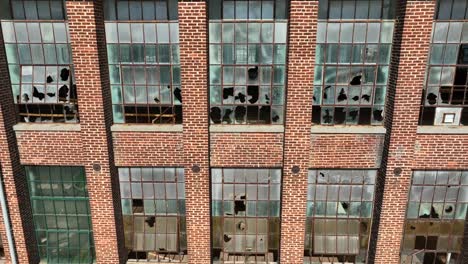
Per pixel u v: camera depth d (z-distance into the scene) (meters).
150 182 11.23
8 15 10.12
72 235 11.75
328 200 11.23
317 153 10.63
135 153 10.79
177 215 11.48
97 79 9.93
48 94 10.65
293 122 10.21
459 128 10.20
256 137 10.55
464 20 9.71
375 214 11.12
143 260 11.76
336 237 11.51
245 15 9.95
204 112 10.20
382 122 10.62
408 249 11.36
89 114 10.20
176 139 10.65
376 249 11.06
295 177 10.65
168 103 10.62
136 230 11.67
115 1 9.96
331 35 10.04
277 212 11.35
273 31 10.02
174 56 10.26
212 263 11.67
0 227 11.26
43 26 10.19
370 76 10.31
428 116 10.37
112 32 10.16
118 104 10.69
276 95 10.48
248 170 11.02
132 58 10.33
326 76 10.32
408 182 10.52
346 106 10.53
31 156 10.88
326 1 9.82
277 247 11.63
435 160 10.44
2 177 10.76
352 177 11.05
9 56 10.43
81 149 10.76
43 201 11.52
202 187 10.79
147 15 10.03
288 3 9.70
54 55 10.39
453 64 9.99
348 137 10.50
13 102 10.71
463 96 10.20
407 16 9.30
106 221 11.09
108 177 10.70
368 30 9.99
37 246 11.78
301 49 9.68
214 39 10.10
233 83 10.41
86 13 9.45
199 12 9.48
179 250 11.72
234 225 11.50
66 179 11.27
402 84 9.74
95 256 11.76
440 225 11.17
